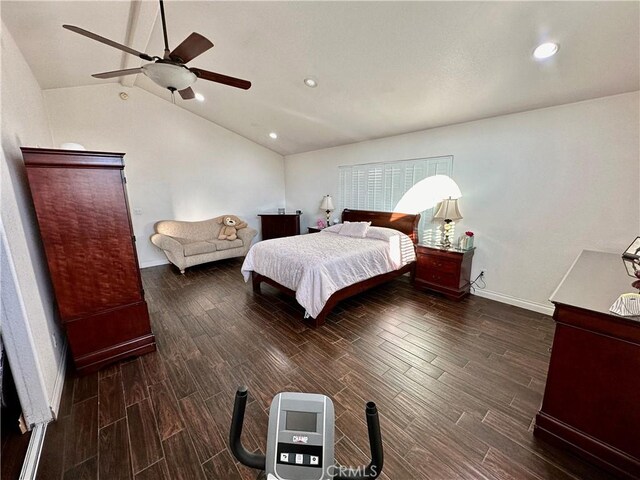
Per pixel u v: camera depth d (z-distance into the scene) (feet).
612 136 8.39
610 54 6.79
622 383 4.40
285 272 10.55
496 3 6.08
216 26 8.55
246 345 8.52
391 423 5.67
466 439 5.30
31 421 5.50
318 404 2.54
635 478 4.38
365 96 10.92
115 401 6.31
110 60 11.06
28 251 6.24
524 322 9.74
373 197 15.70
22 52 8.41
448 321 9.90
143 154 16.07
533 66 7.66
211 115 17.19
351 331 9.30
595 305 4.66
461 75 8.59
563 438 5.01
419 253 12.69
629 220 8.37
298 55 9.28
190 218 18.25
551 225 9.82
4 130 5.97
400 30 7.33
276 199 22.21
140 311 7.94
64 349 8.13
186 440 5.33
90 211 7.04
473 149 11.42
